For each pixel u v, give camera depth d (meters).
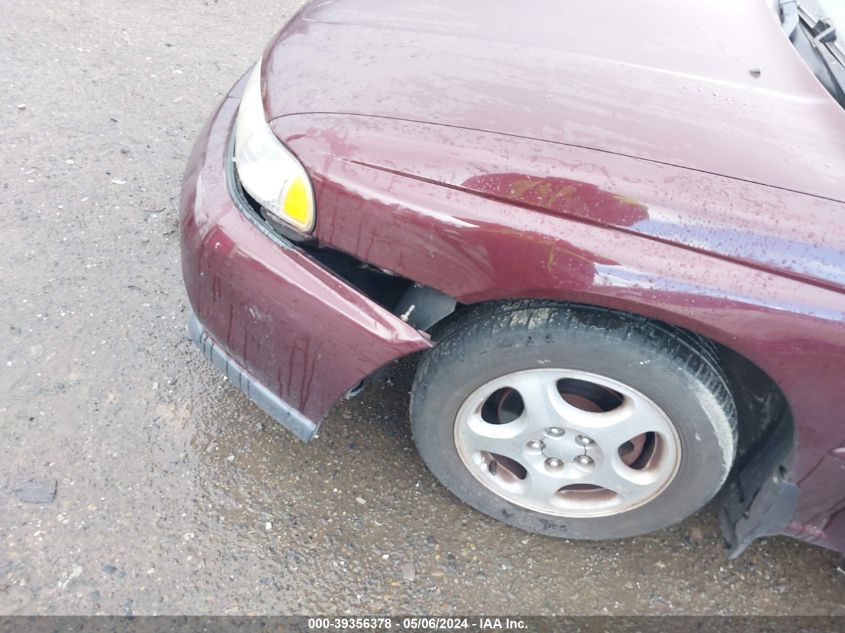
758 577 2.00
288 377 1.77
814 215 1.41
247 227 1.67
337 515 2.03
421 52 1.73
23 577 1.79
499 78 1.64
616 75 1.67
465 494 1.99
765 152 1.51
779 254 1.39
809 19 1.99
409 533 2.01
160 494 2.00
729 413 1.61
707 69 1.72
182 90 3.53
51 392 2.19
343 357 1.65
